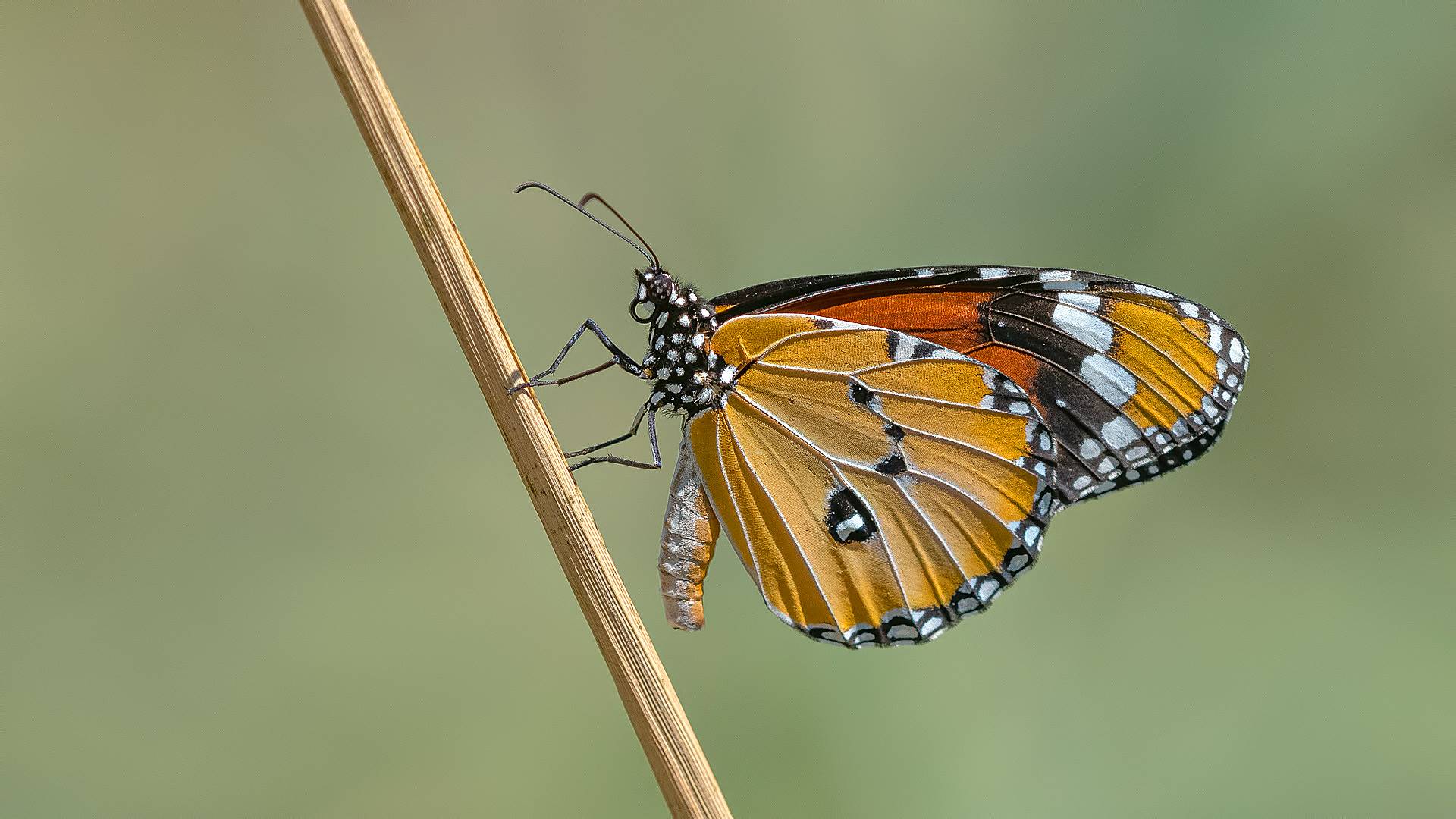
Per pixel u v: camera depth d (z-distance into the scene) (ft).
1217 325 3.06
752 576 3.06
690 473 3.06
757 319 3.06
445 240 2.99
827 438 3.06
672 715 2.99
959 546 3.07
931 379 3.06
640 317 3.05
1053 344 3.07
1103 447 3.08
